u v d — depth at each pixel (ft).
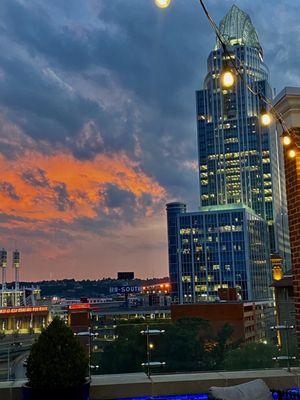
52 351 23.39
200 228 540.11
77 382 23.44
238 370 28.81
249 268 517.55
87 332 27.71
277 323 30.01
